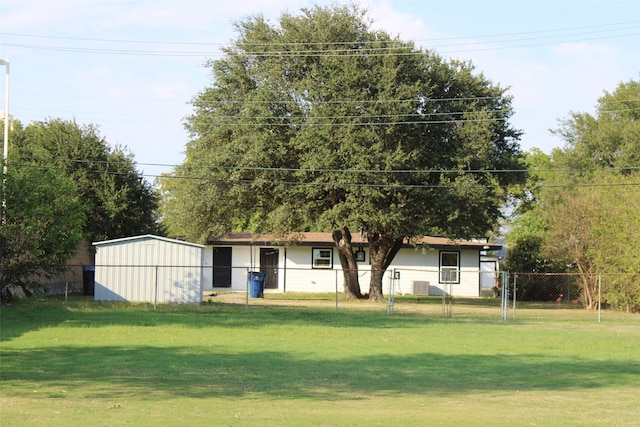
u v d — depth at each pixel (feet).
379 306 108.58
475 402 38.09
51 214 87.56
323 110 106.32
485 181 113.70
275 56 113.09
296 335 67.72
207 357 52.54
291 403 36.45
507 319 90.84
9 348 54.85
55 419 29.96
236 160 112.88
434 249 150.20
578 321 90.43
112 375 43.88
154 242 101.09
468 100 114.42
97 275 99.86
